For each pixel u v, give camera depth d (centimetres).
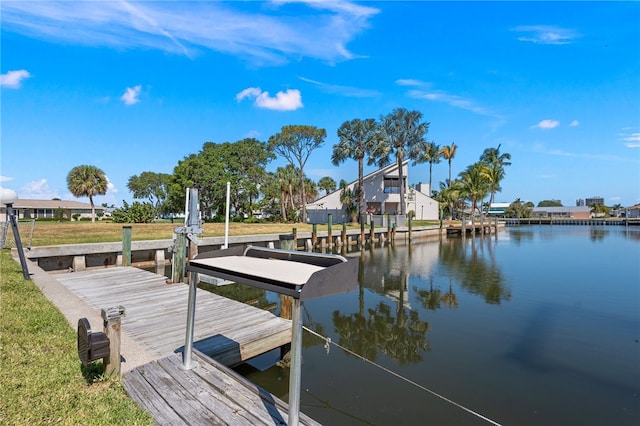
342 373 450
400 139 3509
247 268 254
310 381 428
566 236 3075
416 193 3891
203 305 570
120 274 834
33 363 307
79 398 260
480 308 777
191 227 731
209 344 400
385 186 3781
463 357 506
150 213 2686
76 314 465
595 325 650
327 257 249
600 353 518
